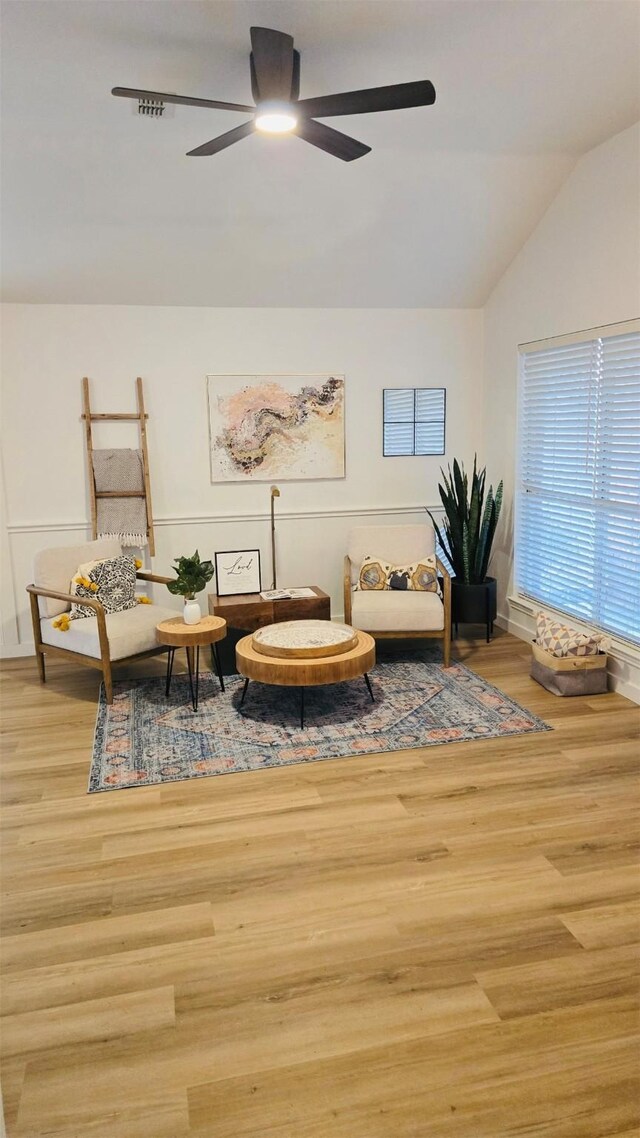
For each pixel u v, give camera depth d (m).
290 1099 1.65
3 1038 1.84
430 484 5.39
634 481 3.78
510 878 2.43
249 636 4.04
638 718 3.67
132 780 3.15
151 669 4.61
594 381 4.06
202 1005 1.93
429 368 5.24
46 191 3.69
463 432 5.39
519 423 4.88
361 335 5.08
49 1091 1.69
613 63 2.93
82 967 2.07
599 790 2.99
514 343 4.84
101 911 2.32
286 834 2.72
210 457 4.98
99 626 3.88
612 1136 1.55
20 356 4.62
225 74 2.92
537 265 4.50
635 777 3.09
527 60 2.89
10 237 4.01
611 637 4.05
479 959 2.07
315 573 5.29
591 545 4.19
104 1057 1.78
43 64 2.79
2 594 4.80
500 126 3.49
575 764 3.21
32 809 2.94
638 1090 1.66
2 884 2.46
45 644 4.31
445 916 2.25
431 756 3.32
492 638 5.10
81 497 4.85
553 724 3.62
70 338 4.67
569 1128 1.57
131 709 3.93
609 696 3.97
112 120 3.21
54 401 4.71
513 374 4.88
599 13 2.58
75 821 2.85
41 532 4.80
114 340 4.73
